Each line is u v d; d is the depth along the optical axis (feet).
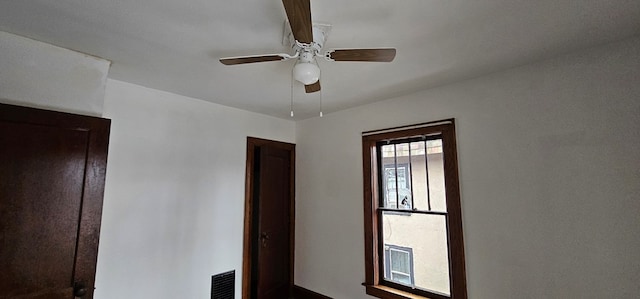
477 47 6.76
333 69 7.95
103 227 8.30
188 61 7.57
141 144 9.23
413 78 8.64
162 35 6.29
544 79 7.39
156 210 9.39
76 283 6.33
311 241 12.69
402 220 10.14
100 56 7.29
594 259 6.43
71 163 6.47
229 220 11.20
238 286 11.19
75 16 5.59
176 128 10.09
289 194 13.57
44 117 6.22
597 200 6.48
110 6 5.27
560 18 5.61
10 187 5.75
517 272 7.44
